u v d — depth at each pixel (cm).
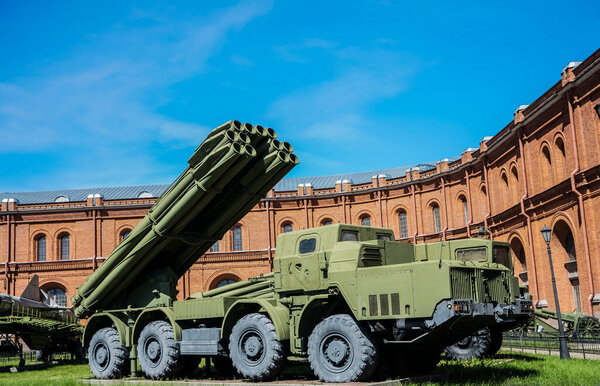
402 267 1112
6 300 2469
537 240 3194
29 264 4766
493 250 1477
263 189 1477
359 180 5506
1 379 1762
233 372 1555
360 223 4881
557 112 2955
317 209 4959
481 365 1460
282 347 1254
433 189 4500
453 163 4312
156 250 1574
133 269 1616
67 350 2738
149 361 1500
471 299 1093
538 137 3180
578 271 2789
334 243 1247
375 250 1220
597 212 2645
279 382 1243
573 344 2328
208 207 1535
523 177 3306
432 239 4469
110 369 1580
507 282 1220
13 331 2500
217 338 1378
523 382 1154
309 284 1257
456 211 4281
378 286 1134
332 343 1177
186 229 1562
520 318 1276
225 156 1323
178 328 1466
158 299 1614
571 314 2595
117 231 4850
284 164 1390
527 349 2216
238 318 1366
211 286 4834
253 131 1354
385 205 4778
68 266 4769
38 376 1850
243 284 1638
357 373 1132
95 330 1712
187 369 1557
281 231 4959
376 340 1161
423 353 1345
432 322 1062
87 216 4866
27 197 5484
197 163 1391
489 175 3834
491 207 3794
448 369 1396
